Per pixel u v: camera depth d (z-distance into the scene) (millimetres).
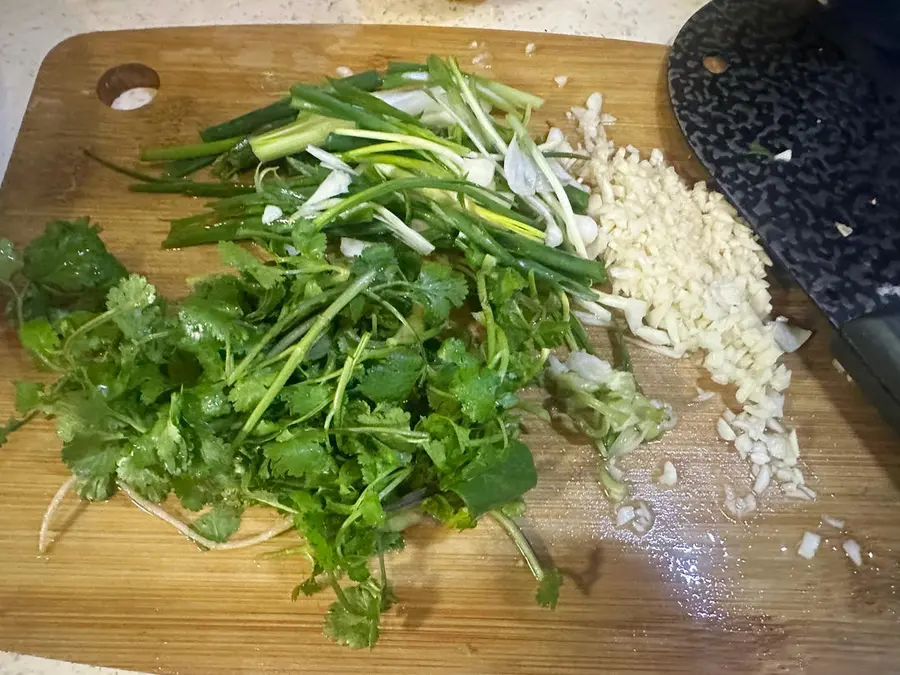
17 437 260
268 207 281
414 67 311
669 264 296
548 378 277
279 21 343
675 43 331
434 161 296
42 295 263
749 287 296
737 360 288
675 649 247
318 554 211
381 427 220
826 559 261
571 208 293
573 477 268
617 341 291
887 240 289
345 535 218
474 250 276
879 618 254
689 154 325
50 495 254
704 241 303
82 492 245
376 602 223
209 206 294
